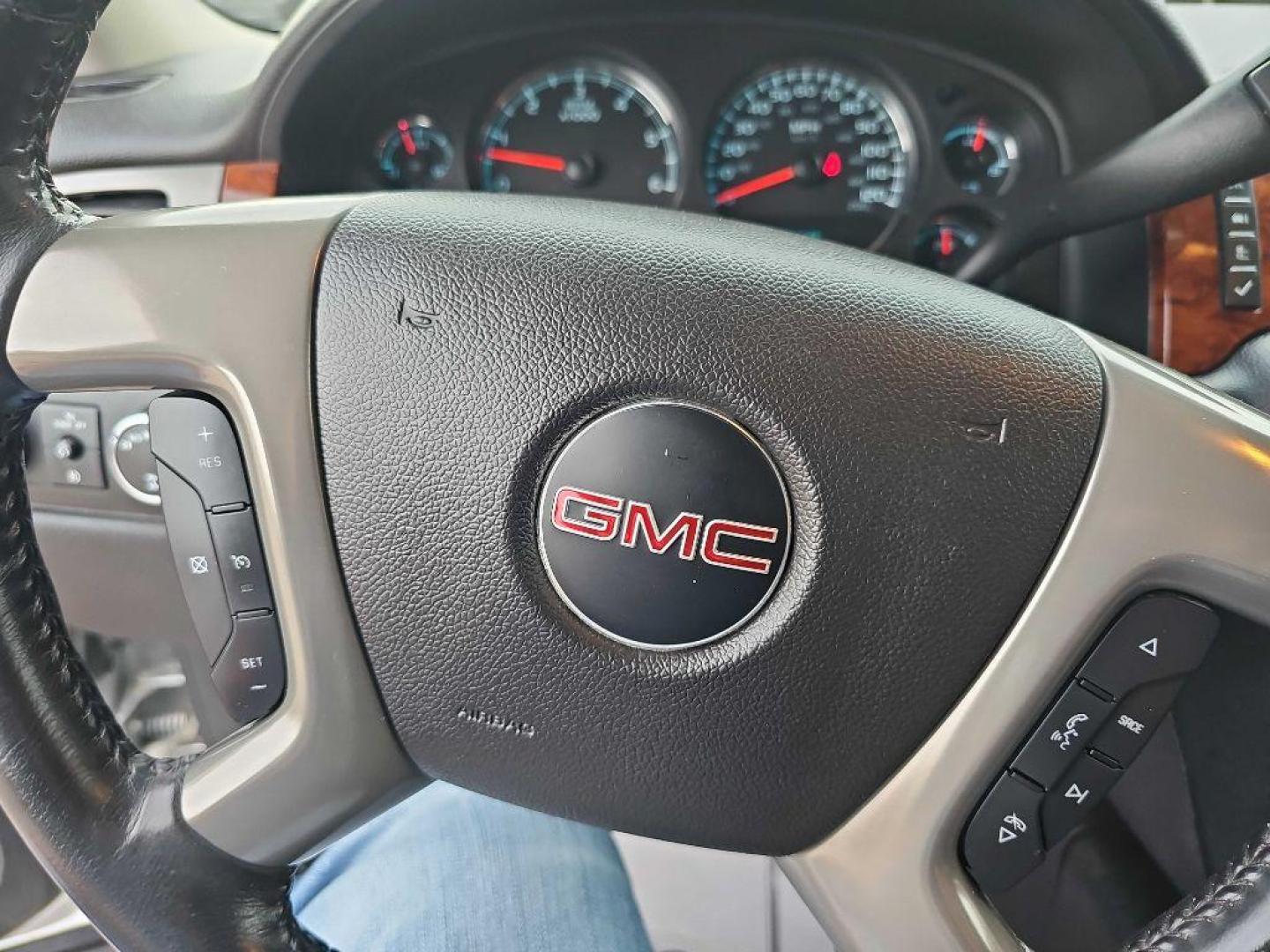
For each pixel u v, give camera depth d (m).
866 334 0.57
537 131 1.55
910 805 0.59
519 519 0.58
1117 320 1.34
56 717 0.62
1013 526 0.56
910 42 1.47
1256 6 1.42
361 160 1.54
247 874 0.65
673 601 0.57
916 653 0.57
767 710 0.58
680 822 0.62
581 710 0.59
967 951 0.59
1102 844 1.04
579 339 0.57
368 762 0.64
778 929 1.50
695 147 1.54
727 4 1.45
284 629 0.62
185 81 1.39
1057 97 1.46
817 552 0.56
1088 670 0.57
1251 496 0.54
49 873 0.64
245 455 0.61
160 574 1.23
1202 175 1.04
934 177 1.54
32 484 1.20
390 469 0.59
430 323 0.59
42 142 0.63
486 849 0.96
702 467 0.56
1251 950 0.51
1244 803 0.92
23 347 0.62
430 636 0.60
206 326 0.60
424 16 1.37
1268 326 1.24
